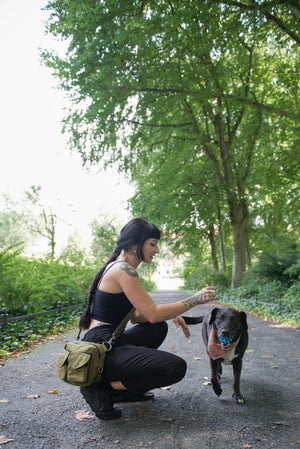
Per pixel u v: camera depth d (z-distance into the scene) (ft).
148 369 8.71
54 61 37.76
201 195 59.98
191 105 54.60
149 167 66.74
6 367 15.89
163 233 73.67
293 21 30.53
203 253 102.47
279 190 49.73
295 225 46.68
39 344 21.62
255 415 10.07
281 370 15.10
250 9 30.40
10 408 10.68
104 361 8.91
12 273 25.98
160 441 8.40
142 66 37.60
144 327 10.93
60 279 35.17
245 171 59.47
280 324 29.50
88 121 44.27
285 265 47.91
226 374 14.67
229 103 42.80
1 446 8.11
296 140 43.19
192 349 19.89
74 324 30.27
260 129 51.42
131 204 68.33
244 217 61.82
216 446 8.17
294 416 10.00
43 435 8.75
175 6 32.17
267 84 53.93
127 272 9.33
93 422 9.60
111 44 34.68
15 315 26.63
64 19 35.88
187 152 63.72
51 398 11.67
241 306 45.93
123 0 32.17
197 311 42.80
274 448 8.08
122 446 8.15
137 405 10.91
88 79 38.50
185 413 10.22
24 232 114.21
